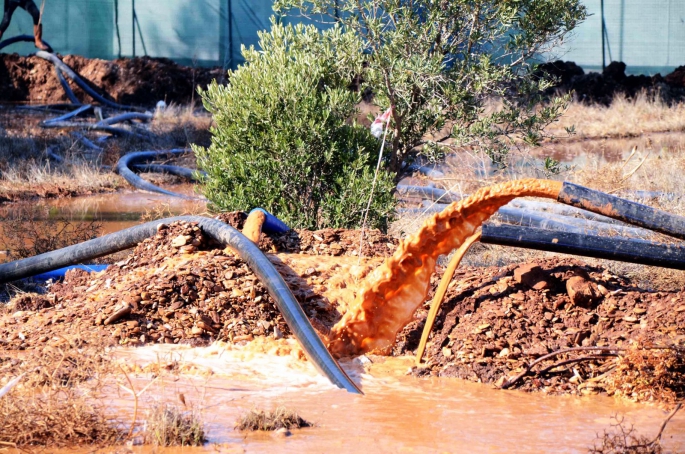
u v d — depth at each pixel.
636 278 15.88
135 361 10.95
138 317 12.31
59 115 50.91
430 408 9.68
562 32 18.36
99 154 34.97
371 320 12.03
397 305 11.99
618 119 49.09
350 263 14.32
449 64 18.05
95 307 12.60
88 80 60.34
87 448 7.94
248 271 13.28
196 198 27.72
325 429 8.77
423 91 17.31
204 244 14.34
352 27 17.62
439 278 13.30
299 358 11.46
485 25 17.56
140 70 61.00
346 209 16.61
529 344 11.29
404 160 19.00
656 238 17.64
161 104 49.78
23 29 68.50
